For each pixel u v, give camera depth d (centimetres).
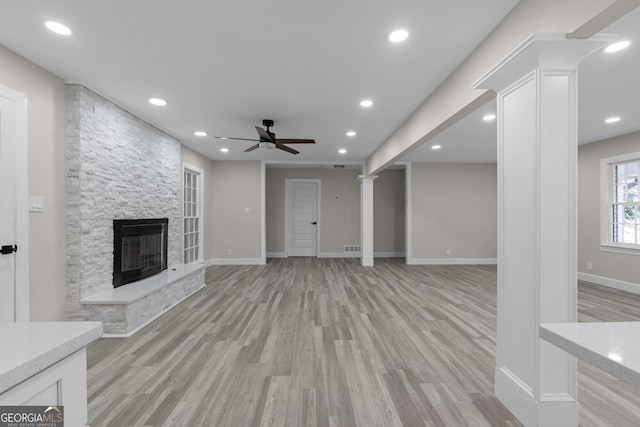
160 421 178
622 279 503
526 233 177
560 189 167
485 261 779
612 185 528
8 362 64
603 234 531
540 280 166
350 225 874
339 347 279
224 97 346
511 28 200
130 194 392
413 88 322
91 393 207
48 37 232
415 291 486
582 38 157
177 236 526
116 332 305
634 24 209
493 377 229
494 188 785
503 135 196
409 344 286
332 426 175
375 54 255
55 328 84
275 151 643
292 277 593
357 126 457
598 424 180
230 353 267
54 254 291
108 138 349
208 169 715
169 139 497
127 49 249
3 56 245
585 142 548
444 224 777
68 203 305
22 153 259
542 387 167
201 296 453
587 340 76
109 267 351
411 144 406
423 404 195
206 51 252
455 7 197
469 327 329
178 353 267
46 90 283
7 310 249
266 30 223
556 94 165
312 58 262
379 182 878
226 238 747
